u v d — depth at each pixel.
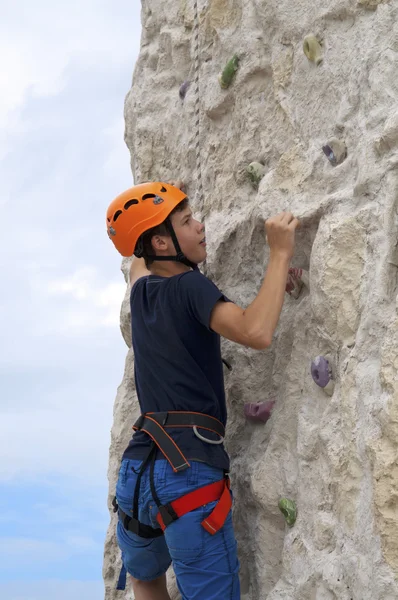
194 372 2.59
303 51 2.85
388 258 2.37
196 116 3.48
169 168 3.85
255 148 3.12
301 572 2.58
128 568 2.84
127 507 2.65
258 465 2.84
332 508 2.50
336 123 2.68
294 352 2.79
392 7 2.53
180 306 2.58
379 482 2.23
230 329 2.46
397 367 2.22
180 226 2.73
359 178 2.49
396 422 2.21
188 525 2.49
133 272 3.17
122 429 3.83
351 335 2.49
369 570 2.26
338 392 2.51
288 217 2.54
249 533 2.93
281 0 2.96
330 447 2.48
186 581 2.52
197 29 3.50
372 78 2.52
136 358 2.72
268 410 2.91
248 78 3.16
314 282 2.58
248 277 3.09
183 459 2.49
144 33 4.19
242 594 2.92
